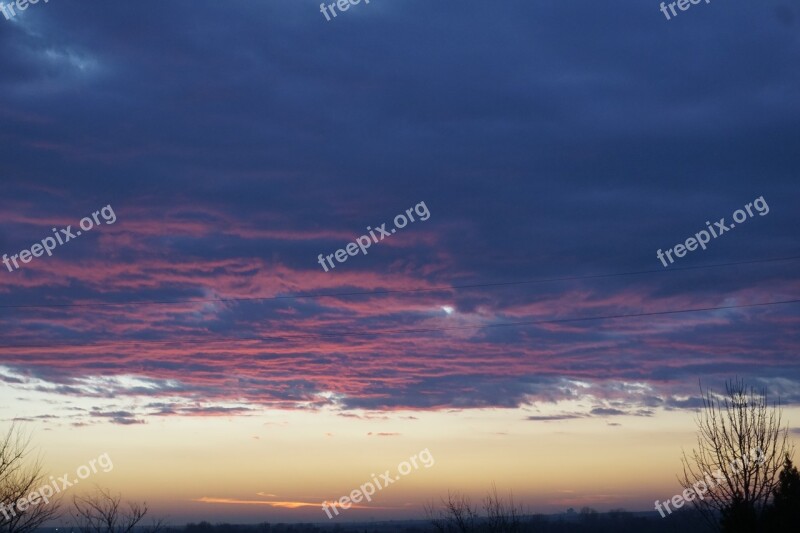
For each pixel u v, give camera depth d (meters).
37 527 39.47
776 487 36.06
